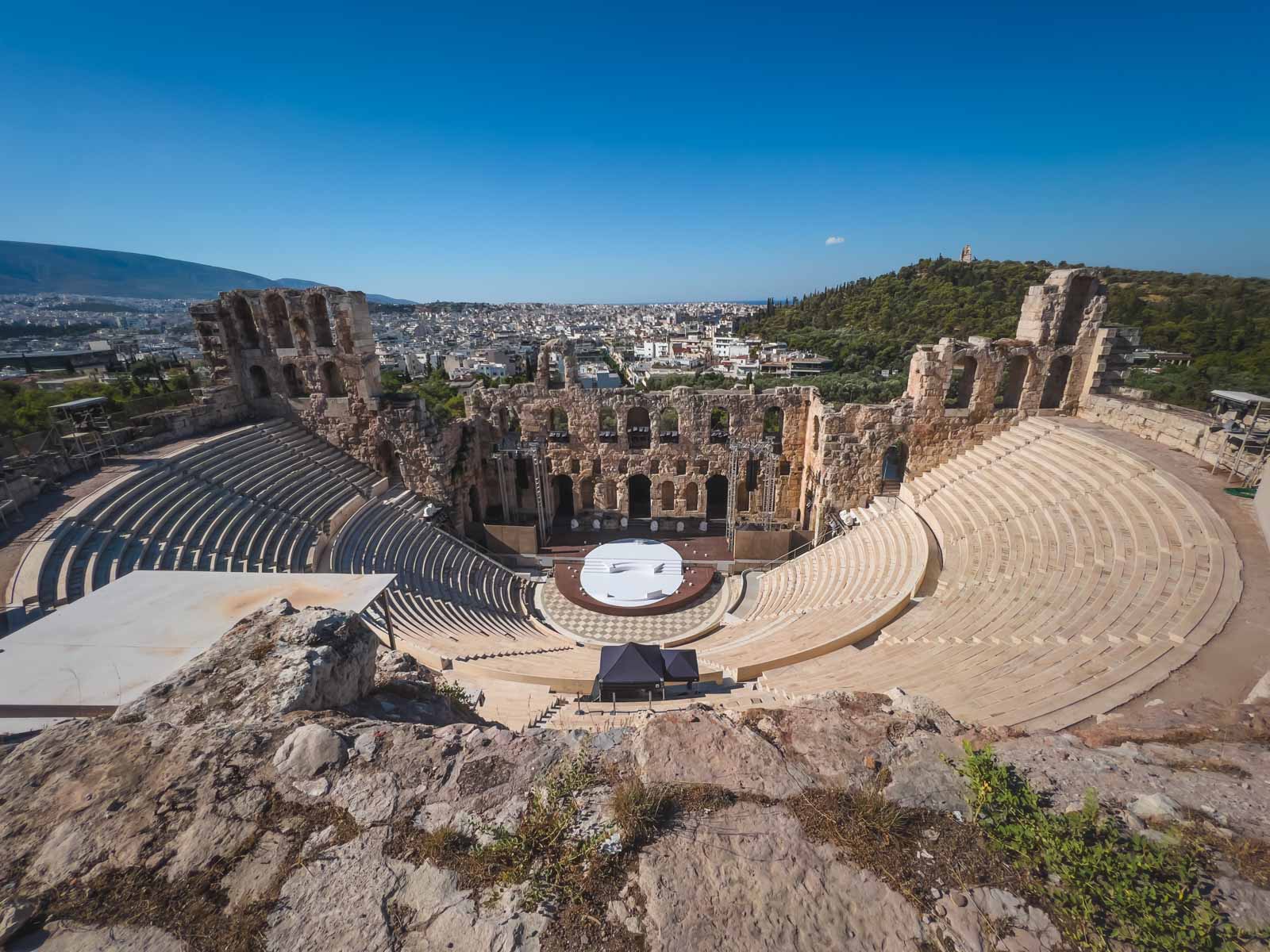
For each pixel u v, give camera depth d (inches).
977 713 462.6
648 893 206.8
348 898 206.2
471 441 1616.6
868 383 2952.8
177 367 2126.0
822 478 1380.4
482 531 1537.9
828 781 255.4
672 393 1573.6
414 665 487.8
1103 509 818.2
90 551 811.4
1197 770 280.8
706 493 1697.8
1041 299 1175.6
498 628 1091.3
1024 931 192.4
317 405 1395.2
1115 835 220.4
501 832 226.4
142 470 1012.5
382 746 274.7
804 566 1291.8
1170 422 971.9
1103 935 189.5
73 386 1647.4
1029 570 786.2
